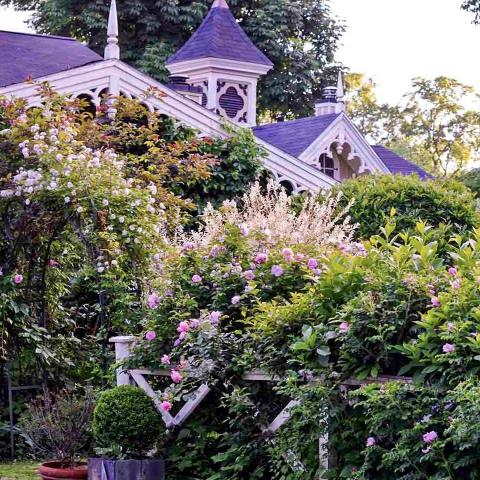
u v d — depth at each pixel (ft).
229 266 27.48
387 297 22.54
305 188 57.62
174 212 41.86
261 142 56.13
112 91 50.65
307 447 23.27
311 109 124.47
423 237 24.95
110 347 39.58
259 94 122.52
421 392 20.70
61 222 36.96
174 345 26.96
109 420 26.76
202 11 115.65
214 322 25.75
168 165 47.24
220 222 31.76
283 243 28.81
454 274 22.90
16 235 37.58
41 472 28.76
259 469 24.36
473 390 19.33
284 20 122.83
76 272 41.16
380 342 22.04
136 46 115.03
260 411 24.67
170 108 52.95
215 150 53.98
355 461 22.17
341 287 23.84
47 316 39.63
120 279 36.27
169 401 26.11
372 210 50.24
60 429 29.30
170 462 26.89
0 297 36.65
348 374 22.47
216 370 25.29
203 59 77.30
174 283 28.22
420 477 20.31
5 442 36.37
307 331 22.89
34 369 38.91
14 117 38.81
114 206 35.94
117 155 41.93
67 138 37.93
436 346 21.11
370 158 72.69
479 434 18.83
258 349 24.63
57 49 62.49
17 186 36.04
